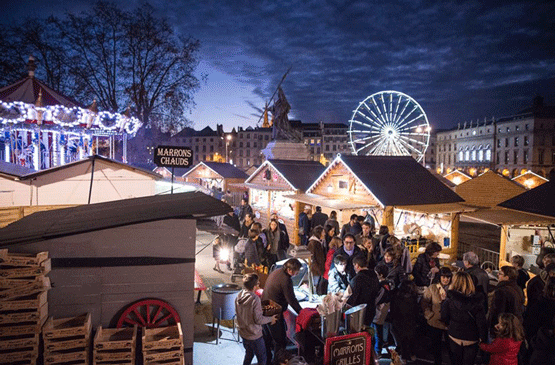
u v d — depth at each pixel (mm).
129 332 4980
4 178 11594
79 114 16359
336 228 12484
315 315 5891
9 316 4438
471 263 7219
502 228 12406
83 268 4922
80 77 29359
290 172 20656
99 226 4863
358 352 5523
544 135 93000
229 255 12086
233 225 14094
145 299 5094
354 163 16250
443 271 6586
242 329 5707
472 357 5781
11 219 10375
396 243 8812
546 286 6238
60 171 12242
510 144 100438
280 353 5137
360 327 5664
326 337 5434
